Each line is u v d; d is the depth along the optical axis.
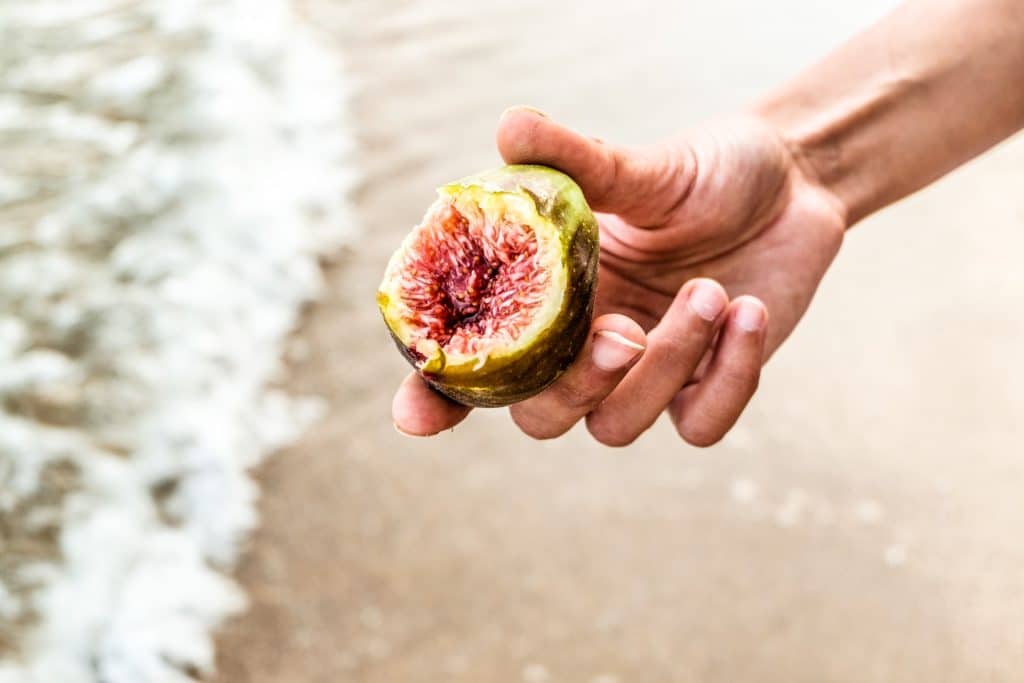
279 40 1.22
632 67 1.08
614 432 0.42
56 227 0.88
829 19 1.17
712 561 0.59
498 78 1.09
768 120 0.46
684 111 1.00
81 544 0.60
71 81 1.12
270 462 0.66
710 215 0.43
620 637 0.56
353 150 0.99
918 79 0.46
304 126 1.04
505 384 0.38
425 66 1.13
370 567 0.59
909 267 0.78
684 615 0.57
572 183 0.39
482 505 0.62
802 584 0.58
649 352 0.40
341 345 0.76
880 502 0.61
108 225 0.89
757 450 0.65
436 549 0.60
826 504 0.61
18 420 0.69
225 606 0.58
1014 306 0.73
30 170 0.96
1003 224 0.82
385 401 0.71
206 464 0.66
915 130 0.46
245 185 0.94
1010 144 0.93
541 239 0.38
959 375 0.68
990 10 0.45
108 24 1.26
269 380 0.73
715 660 0.55
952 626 0.56
